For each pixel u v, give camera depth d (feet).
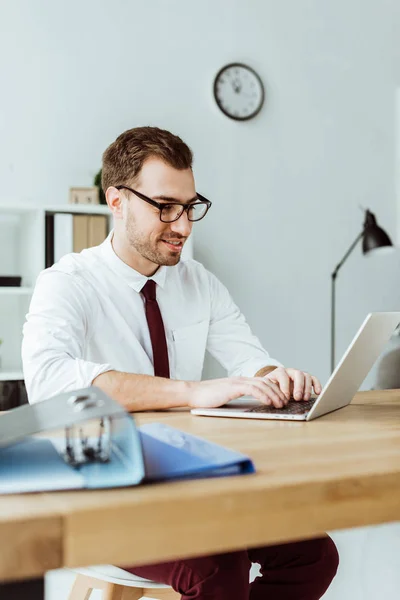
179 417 4.25
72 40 12.54
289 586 4.25
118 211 5.89
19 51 12.16
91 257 6.07
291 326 14.48
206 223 13.65
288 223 14.43
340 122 14.94
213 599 3.50
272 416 4.17
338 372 4.10
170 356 6.30
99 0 12.73
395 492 2.73
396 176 15.55
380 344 4.70
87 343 5.91
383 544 8.82
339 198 14.96
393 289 15.58
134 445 2.45
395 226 15.58
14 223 12.08
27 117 12.22
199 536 2.37
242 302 14.01
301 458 2.99
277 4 14.30
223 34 13.80
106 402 2.58
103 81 12.79
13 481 2.42
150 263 6.02
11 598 2.31
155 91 13.23
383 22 15.37
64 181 12.48
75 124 12.57
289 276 14.44
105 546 2.25
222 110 13.71
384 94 15.40
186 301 6.41
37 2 12.26
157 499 2.31
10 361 12.03
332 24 14.84
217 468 2.60
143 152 5.50
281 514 2.50
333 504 2.61
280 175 14.34
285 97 14.40
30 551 2.17
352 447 3.26
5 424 2.69
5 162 12.08
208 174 13.67
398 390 5.79
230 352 6.71
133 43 13.01
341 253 14.99
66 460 2.67
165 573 3.73
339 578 7.78
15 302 12.06
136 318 6.05
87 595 4.89
